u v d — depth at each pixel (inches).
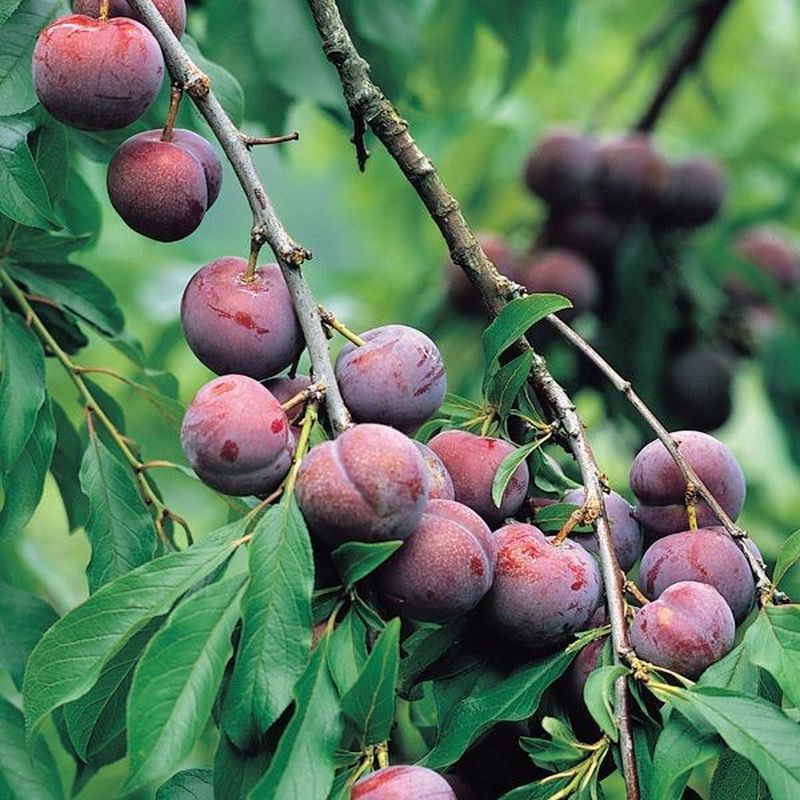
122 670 41.3
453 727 40.3
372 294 80.1
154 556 45.2
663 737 38.8
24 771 47.2
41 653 39.1
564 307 42.7
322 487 38.9
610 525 43.7
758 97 91.9
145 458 69.6
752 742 38.1
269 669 38.1
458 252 44.3
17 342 46.2
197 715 37.8
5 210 44.3
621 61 90.3
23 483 46.1
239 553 39.5
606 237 71.2
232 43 57.8
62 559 85.0
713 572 41.9
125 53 41.9
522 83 88.5
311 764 37.5
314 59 57.9
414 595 39.6
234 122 48.7
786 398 72.8
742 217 78.3
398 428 41.2
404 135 43.9
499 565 40.9
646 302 68.9
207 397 39.8
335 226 122.1
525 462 43.1
